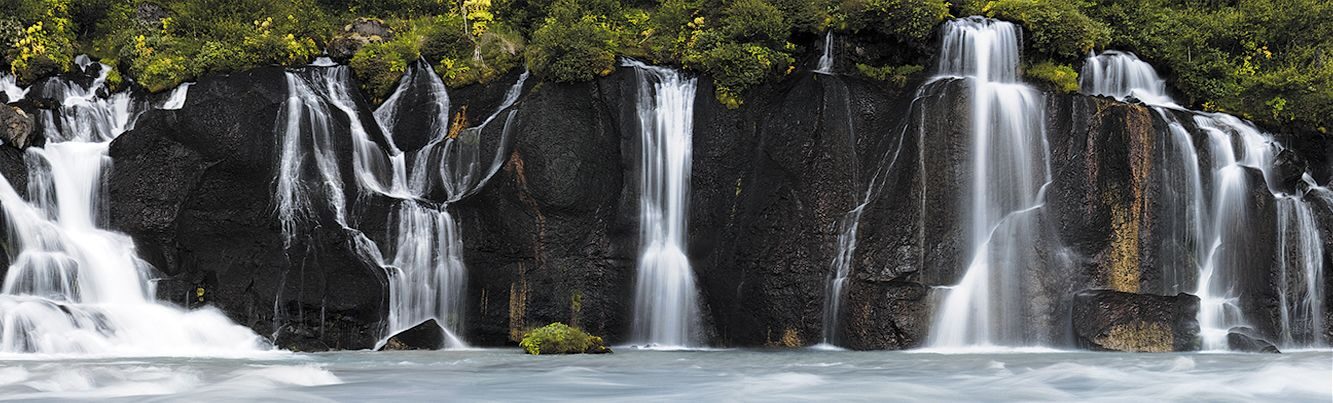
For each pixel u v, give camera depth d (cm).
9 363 1889
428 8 3459
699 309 2697
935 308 2478
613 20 3238
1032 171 2555
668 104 2745
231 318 2544
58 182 2542
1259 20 3322
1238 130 2689
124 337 2297
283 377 1712
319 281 2591
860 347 2492
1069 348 2441
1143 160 2525
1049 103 2583
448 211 2698
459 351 2478
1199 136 2600
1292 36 3325
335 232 2622
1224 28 3303
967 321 2483
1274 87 2891
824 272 2580
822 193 2595
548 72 2692
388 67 2834
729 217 2688
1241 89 2984
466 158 2706
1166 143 2553
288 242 2598
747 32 2766
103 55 3017
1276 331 2558
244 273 2573
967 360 2098
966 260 2512
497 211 2661
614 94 2708
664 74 2769
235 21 3081
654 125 2728
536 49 2741
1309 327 2583
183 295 2509
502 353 2384
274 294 2564
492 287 2684
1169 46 3122
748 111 2725
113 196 2545
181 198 2553
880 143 2614
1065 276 2494
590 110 2698
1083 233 2506
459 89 2809
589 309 2680
